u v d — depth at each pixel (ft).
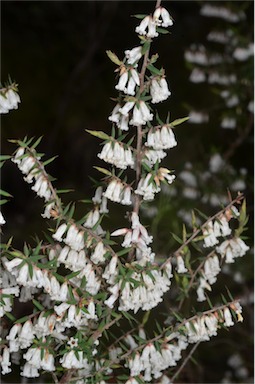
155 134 8.87
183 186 17.84
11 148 26.55
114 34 28.73
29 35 28.45
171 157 22.21
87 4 28.48
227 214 9.91
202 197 17.97
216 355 18.35
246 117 19.45
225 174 18.22
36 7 27.96
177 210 17.39
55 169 27.58
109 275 9.07
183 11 27.55
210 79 18.89
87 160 27.66
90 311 9.04
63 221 9.57
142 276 9.04
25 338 9.05
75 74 27.43
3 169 26.61
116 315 9.34
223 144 22.00
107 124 27.84
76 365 9.16
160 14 8.69
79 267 9.02
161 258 10.01
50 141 26.96
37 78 27.81
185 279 10.45
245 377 16.98
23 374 9.60
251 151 21.90
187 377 15.25
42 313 9.09
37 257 8.57
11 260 9.10
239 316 9.53
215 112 21.48
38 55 28.19
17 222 24.63
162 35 27.35
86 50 28.45
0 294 8.79
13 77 27.20
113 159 8.73
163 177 8.89
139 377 9.73
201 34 26.03
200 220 17.28
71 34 28.68
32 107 27.22
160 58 26.99
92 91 28.32
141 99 8.71
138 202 9.21
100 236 9.51
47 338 9.18
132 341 10.18
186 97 25.02
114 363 10.05
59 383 9.78
